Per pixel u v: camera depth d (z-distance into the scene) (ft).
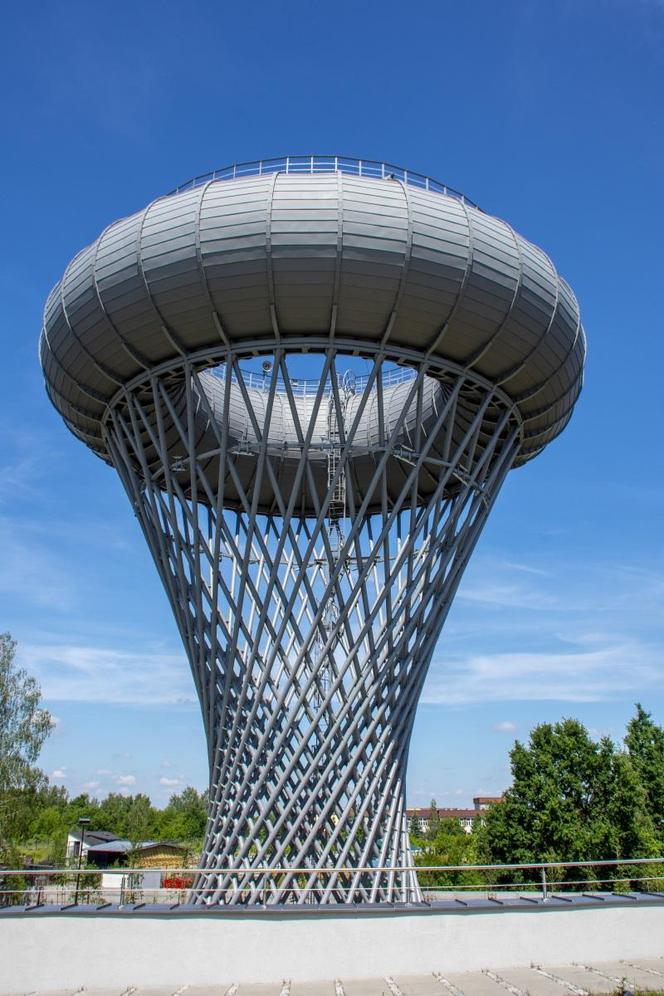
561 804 148.25
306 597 88.69
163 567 81.51
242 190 66.03
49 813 325.62
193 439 74.90
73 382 78.69
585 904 53.31
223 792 76.95
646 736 177.78
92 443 90.63
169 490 77.56
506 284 68.33
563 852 145.18
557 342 74.28
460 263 66.23
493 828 154.51
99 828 402.52
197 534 76.54
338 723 74.84
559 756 156.56
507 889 142.00
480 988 45.16
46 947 48.42
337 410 71.51
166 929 49.37
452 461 76.18
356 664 76.43
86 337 72.84
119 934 49.14
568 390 81.97
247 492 102.47
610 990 43.88
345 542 73.05
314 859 73.97
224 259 64.59
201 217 65.57
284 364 69.51
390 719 77.71
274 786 74.28
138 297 67.77
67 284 73.41
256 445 72.13
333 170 68.64
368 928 50.37
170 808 433.48
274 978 48.85
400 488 102.22
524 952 51.67
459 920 51.49
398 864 76.33
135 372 75.41
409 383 97.96
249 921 49.85
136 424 78.33
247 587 77.20
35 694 164.25
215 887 72.54
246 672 75.92
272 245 63.98
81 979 48.08
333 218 64.23
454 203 69.10
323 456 99.30
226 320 67.77
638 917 53.88
